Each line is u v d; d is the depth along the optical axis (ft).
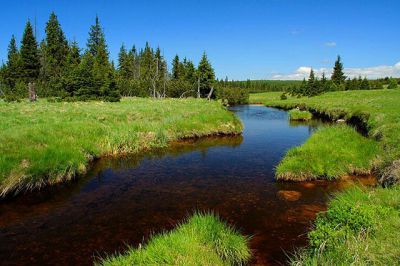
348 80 336.08
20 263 25.85
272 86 591.37
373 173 47.91
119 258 23.58
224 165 57.77
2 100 165.89
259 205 38.24
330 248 22.62
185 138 85.81
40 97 200.03
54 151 49.19
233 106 276.62
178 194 42.47
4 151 46.44
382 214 25.07
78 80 181.16
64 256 26.84
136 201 39.86
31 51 218.79
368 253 20.15
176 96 281.33
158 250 23.02
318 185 45.06
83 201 39.83
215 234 26.16
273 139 86.48
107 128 71.51
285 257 26.21
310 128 110.42
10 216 35.27
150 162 59.82
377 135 63.16
